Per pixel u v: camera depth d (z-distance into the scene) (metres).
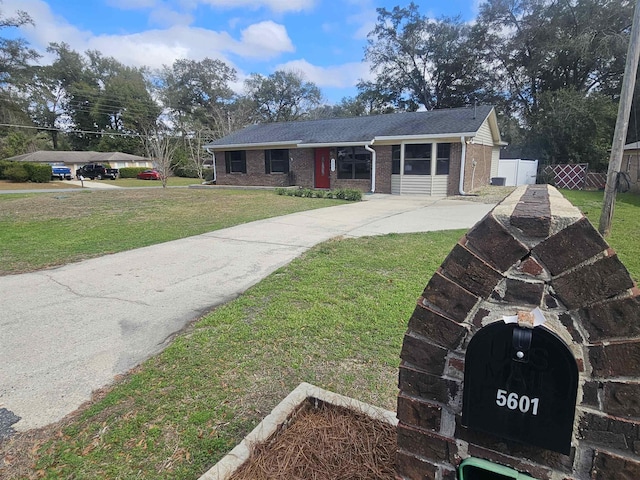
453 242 6.20
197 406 2.21
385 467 1.61
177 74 43.16
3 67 34.25
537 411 1.01
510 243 1.00
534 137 20.09
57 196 15.86
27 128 39.06
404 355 1.21
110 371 2.59
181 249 6.06
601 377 0.95
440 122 14.74
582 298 0.94
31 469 1.77
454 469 1.19
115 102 43.56
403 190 14.64
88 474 1.74
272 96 43.19
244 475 1.55
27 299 3.95
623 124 6.02
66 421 2.09
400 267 4.83
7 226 8.32
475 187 15.34
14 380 2.48
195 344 2.93
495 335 1.02
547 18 22.50
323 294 3.91
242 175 19.20
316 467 1.61
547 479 1.06
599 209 9.55
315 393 2.06
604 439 0.97
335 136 16.38
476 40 26.22
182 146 36.16
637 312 0.90
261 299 3.83
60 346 2.94
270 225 8.04
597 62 21.34
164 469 1.76
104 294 4.09
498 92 26.56
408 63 30.69
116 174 33.12
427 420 1.21
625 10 19.78
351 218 8.91
